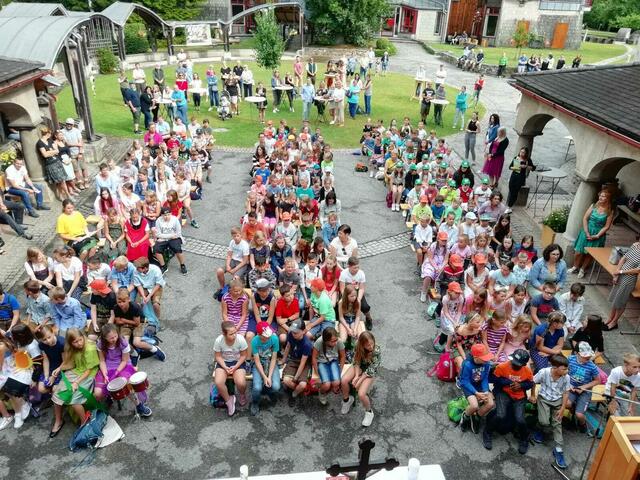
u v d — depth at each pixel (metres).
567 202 14.94
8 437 6.83
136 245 10.12
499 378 6.91
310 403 7.58
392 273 11.23
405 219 13.84
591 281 10.88
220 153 18.69
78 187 14.47
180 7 44.81
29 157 13.09
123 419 7.17
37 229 12.05
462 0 47.44
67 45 15.37
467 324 7.66
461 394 7.82
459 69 37.38
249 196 12.02
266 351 7.31
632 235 12.18
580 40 45.69
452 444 6.96
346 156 18.84
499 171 15.57
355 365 7.12
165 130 17.75
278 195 12.94
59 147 13.32
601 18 61.31
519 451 6.87
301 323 7.29
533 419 7.10
